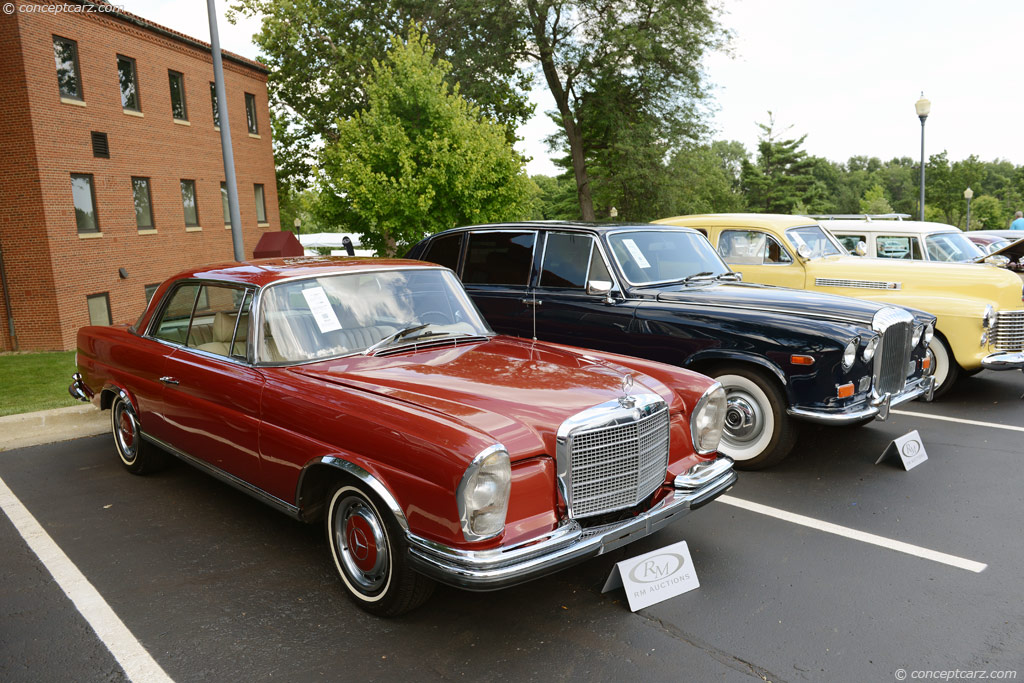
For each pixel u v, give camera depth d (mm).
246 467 3830
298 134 33000
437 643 3039
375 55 30031
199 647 3016
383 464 3018
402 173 17438
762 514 4434
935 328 7180
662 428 3504
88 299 17891
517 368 3676
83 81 17703
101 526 4316
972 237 15750
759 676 2781
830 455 5598
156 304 4840
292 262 4375
